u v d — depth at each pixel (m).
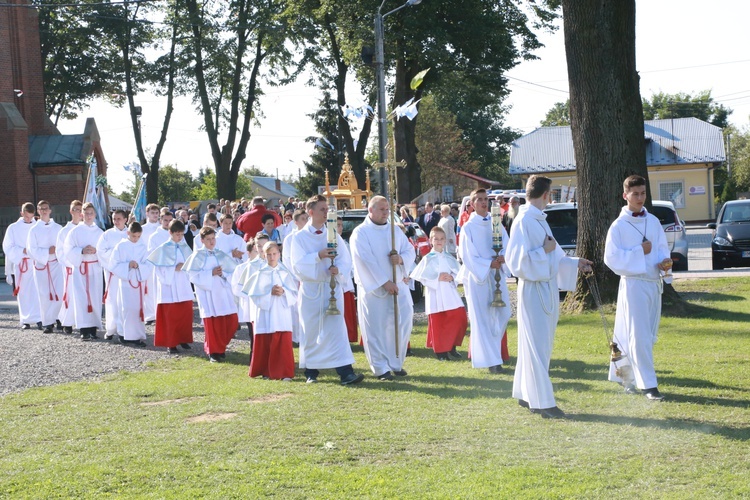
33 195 35.44
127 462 6.38
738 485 5.40
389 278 9.61
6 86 35.53
